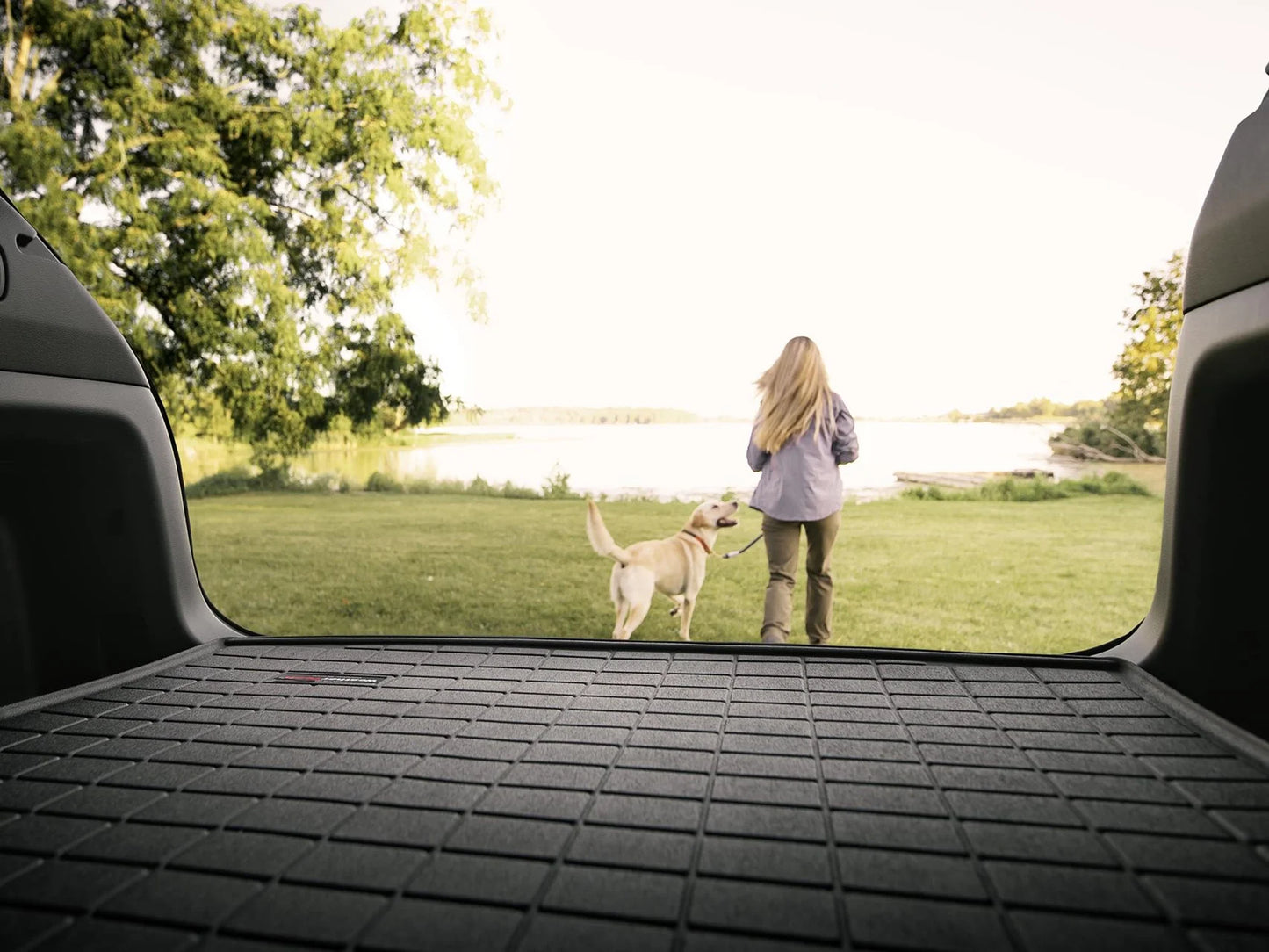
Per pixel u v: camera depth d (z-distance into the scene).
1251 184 1.34
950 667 1.74
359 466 8.27
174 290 7.48
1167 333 6.40
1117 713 1.44
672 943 0.77
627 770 1.20
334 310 7.99
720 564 6.22
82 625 1.68
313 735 1.37
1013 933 0.78
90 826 1.04
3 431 1.50
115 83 7.27
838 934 0.78
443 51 7.70
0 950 0.78
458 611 5.72
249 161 7.79
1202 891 0.86
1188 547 1.54
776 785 1.14
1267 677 1.41
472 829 1.02
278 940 0.79
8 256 1.52
